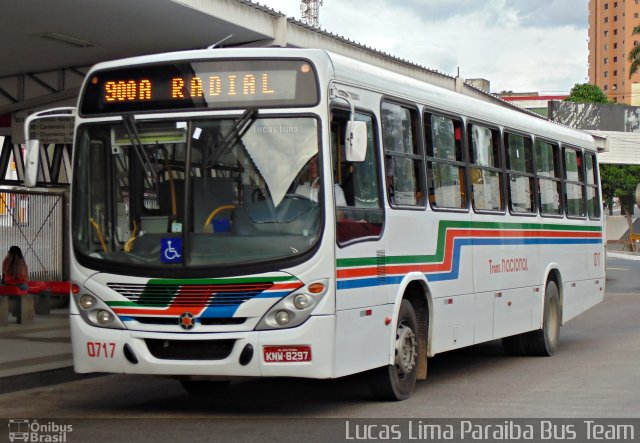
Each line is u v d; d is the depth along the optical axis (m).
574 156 16.41
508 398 10.45
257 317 8.58
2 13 15.57
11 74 20.61
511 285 13.20
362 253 9.23
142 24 16.66
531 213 14.05
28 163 9.32
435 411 9.60
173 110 9.01
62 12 15.62
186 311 8.69
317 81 8.80
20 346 14.52
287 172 8.73
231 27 17.09
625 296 29.69
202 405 10.20
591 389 11.11
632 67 56.59
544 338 14.51
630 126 61.91
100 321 9.02
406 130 10.51
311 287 8.57
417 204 10.58
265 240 8.66
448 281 11.20
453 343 11.36
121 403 10.51
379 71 10.12
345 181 9.05
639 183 79.75
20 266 18.36
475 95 30.30
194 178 8.85
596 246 17.30
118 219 9.08
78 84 20.31
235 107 8.87
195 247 8.73
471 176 12.09
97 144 9.27
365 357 9.30
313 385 11.60
